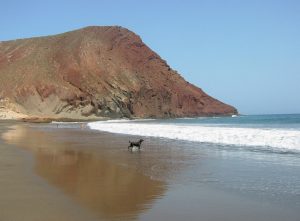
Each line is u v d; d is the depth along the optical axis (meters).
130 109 127.69
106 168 14.41
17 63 135.88
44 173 13.04
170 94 138.12
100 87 127.44
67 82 128.88
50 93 124.69
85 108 122.06
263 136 24.25
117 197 9.60
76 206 8.66
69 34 147.38
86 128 54.59
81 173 13.15
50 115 119.69
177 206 8.79
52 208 8.48
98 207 8.62
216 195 9.90
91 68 132.25
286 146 21.88
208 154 18.92
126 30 149.25
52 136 34.44
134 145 20.88
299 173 13.16
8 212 8.13
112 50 141.25
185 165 15.27
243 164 15.36
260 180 11.96
